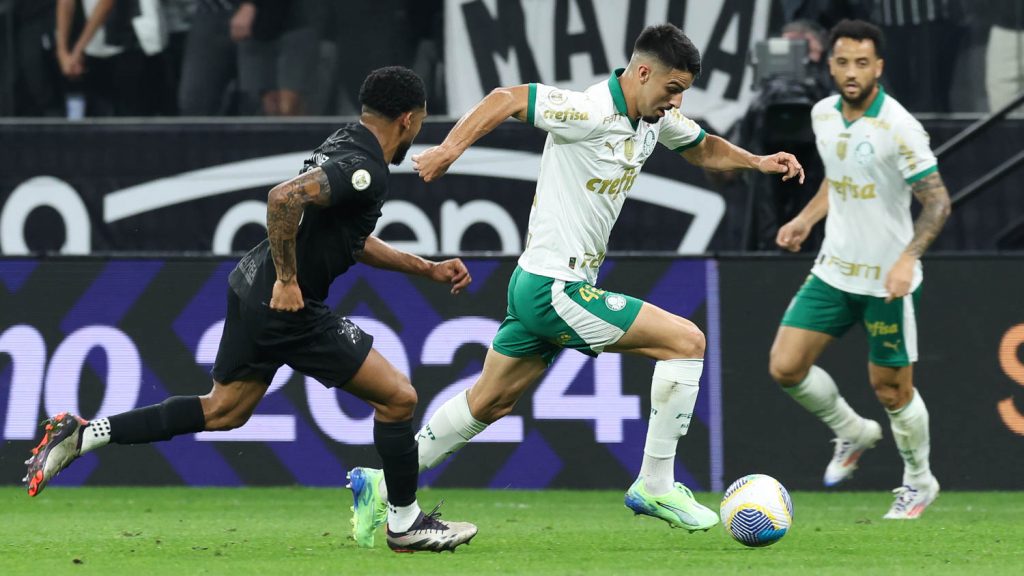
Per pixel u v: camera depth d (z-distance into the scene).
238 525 24.14
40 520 25.09
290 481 30.98
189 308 31.16
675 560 18.48
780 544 20.77
